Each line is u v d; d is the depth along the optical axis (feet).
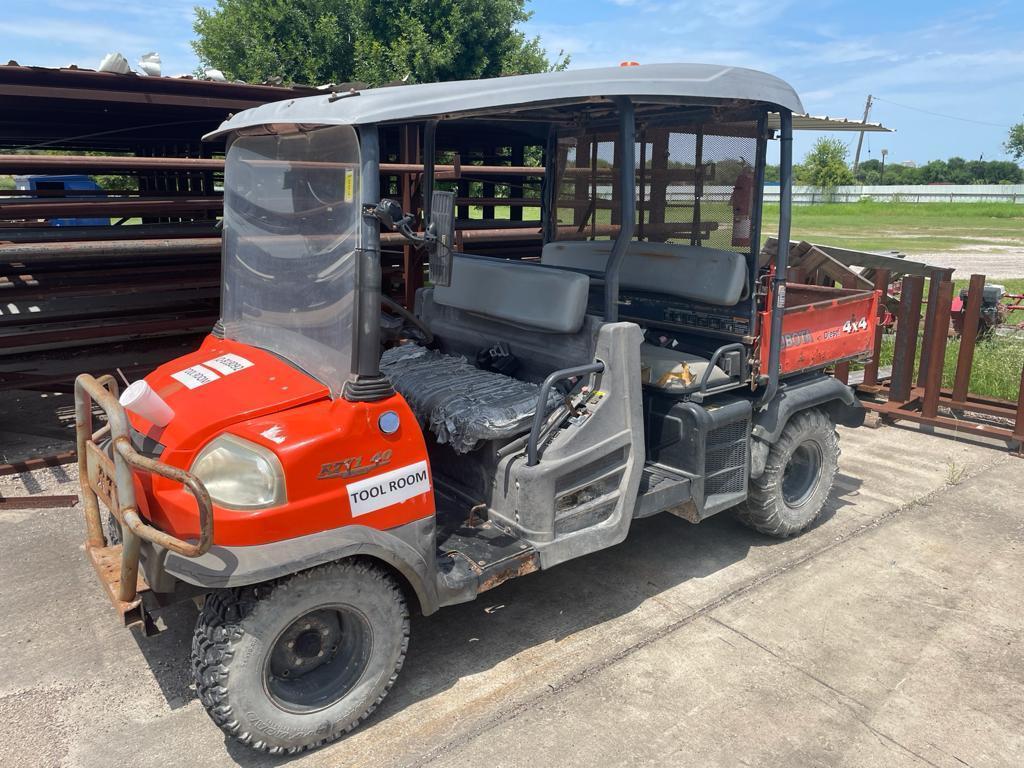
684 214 13.41
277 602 8.41
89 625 11.84
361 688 9.30
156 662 10.94
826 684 10.46
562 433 10.62
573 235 15.21
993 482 17.78
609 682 10.47
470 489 11.53
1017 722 9.75
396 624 9.43
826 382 14.65
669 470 12.69
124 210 19.25
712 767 8.91
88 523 10.04
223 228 11.68
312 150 9.20
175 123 26.81
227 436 8.48
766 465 13.89
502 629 11.76
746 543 14.74
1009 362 26.25
